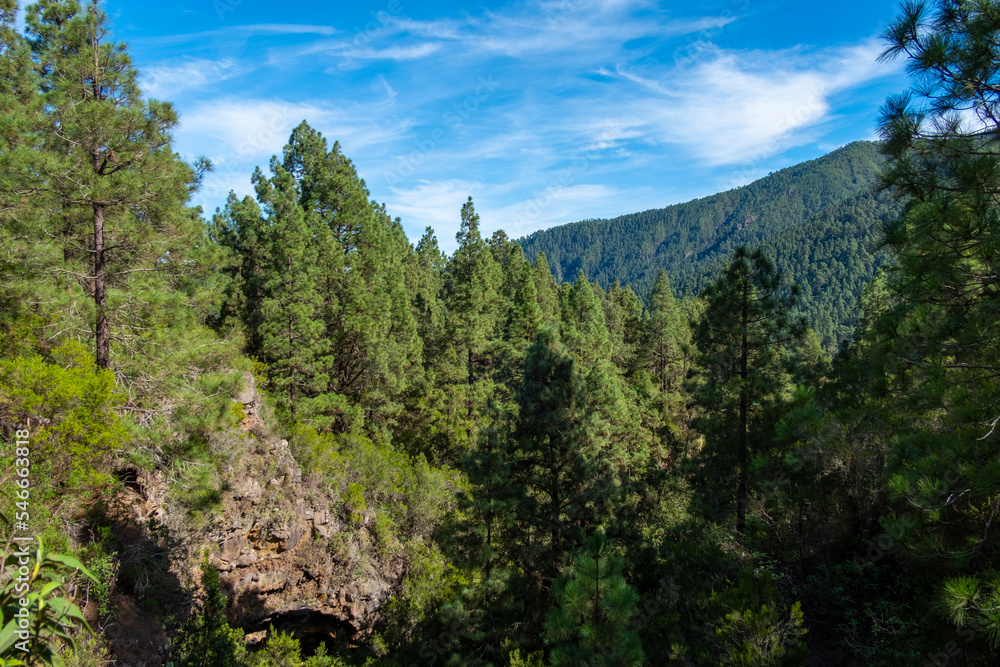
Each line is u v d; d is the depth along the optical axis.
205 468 12.28
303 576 15.97
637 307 72.19
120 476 11.54
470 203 43.66
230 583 13.91
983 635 5.23
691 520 16.52
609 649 7.39
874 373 8.44
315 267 24.53
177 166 12.08
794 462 9.90
